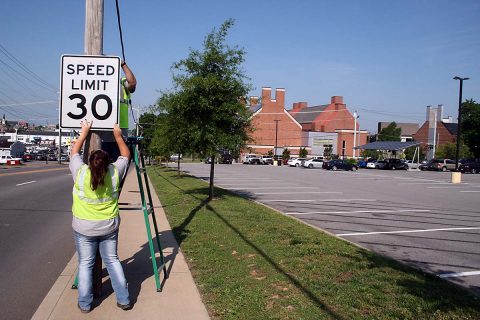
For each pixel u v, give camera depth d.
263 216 11.37
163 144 16.78
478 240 9.49
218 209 12.63
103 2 5.79
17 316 4.86
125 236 8.72
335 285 5.63
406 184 29.17
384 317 4.64
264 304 4.95
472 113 73.75
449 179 36.81
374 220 12.15
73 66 5.25
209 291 5.39
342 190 22.34
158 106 14.68
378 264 6.71
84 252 4.69
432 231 10.55
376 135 115.50
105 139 5.98
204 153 14.72
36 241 8.66
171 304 4.99
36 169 38.28
